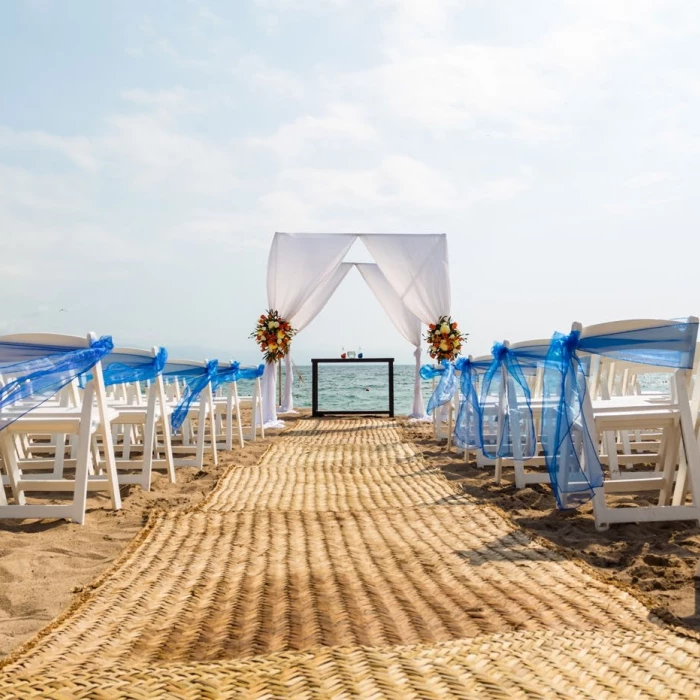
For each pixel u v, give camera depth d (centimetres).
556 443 410
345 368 5200
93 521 403
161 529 377
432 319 1159
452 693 138
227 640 212
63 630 224
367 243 1166
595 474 381
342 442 863
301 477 585
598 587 263
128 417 530
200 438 647
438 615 233
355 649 166
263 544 344
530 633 195
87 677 153
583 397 391
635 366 535
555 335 416
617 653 173
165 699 135
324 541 349
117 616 238
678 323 379
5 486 512
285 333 1111
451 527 377
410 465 657
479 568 294
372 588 268
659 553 322
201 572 295
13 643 222
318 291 1329
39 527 386
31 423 399
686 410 381
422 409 1206
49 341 404
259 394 924
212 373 651
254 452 764
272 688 139
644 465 589
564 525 391
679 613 241
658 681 156
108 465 434
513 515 425
